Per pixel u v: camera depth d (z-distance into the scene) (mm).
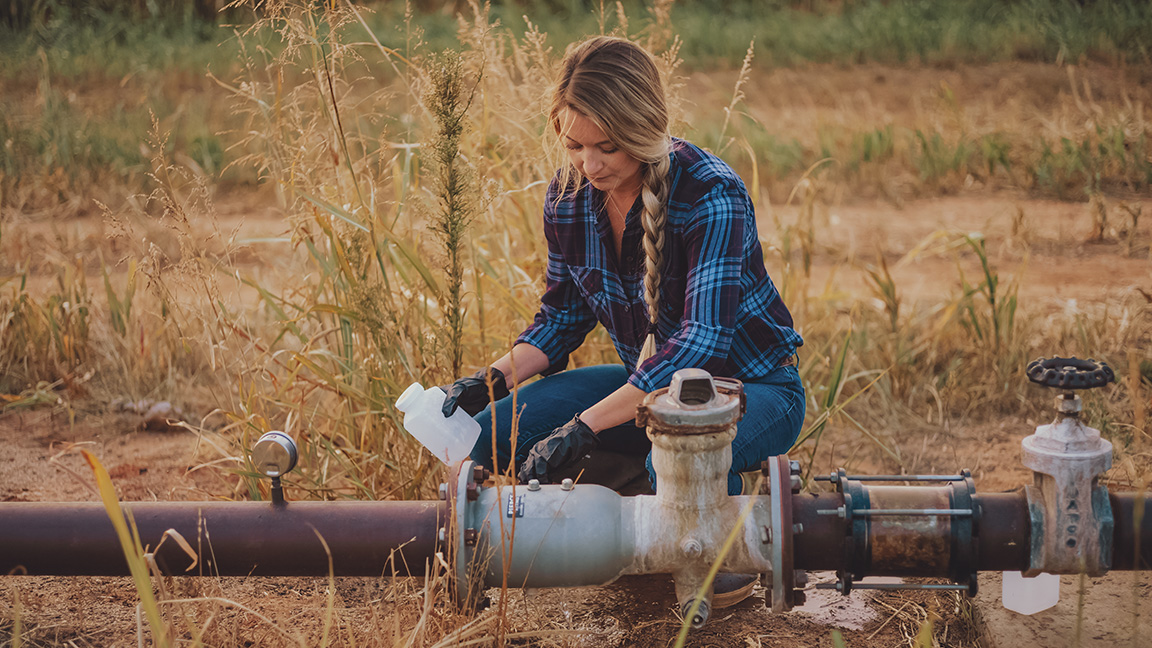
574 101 2246
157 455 3811
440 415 2498
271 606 2691
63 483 3537
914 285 5543
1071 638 2436
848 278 5727
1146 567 2145
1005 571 2424
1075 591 2658
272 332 4219
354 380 3350
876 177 7703
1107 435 3510
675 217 2414
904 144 8367
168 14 12945
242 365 3320
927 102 9953
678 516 2119
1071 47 11102
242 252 6133
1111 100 9414
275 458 2262
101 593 2758
